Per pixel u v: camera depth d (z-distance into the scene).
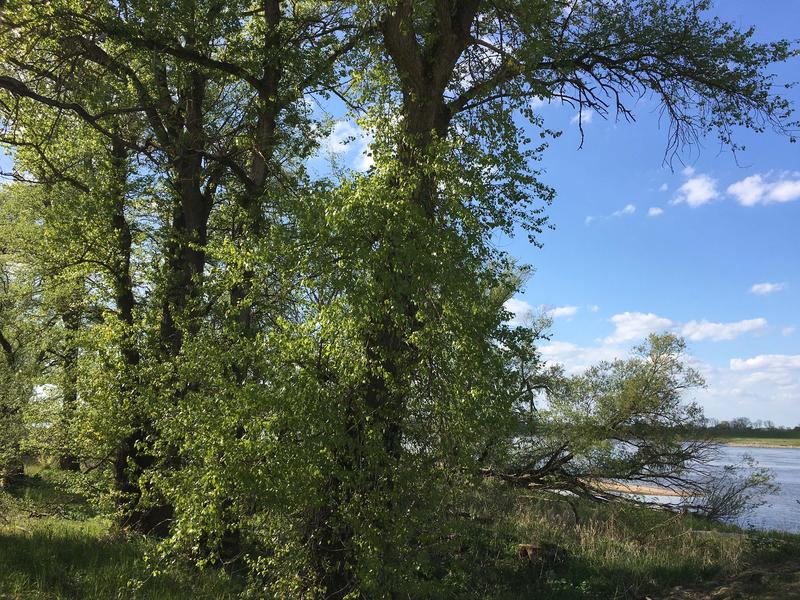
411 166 7.37
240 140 13.45
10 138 12.29
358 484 6.43
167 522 12.17
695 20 11.95
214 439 6.80
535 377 12.67
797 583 10.16
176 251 13.09
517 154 7.36
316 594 7.07
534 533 13.19
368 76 9.30
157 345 11.67
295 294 7.43
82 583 7.82
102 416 11.35
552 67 11.73
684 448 14.45
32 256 15.24
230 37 12.48
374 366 6.66
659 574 11.48
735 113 12.30
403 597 7.13
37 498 14.41
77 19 10.90
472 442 6.71
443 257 6.58
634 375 14.42
